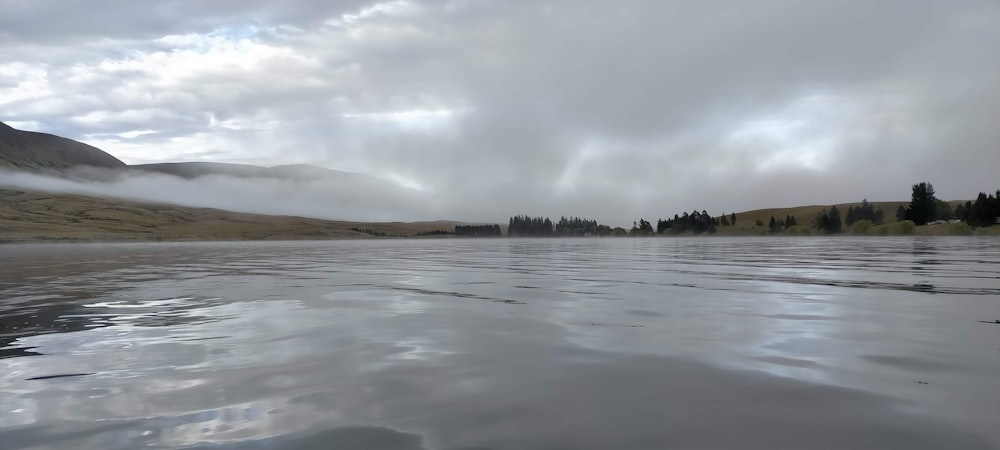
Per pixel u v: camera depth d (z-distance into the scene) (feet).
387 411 14.71
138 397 16.16
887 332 24.66
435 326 27.45
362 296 40.60
